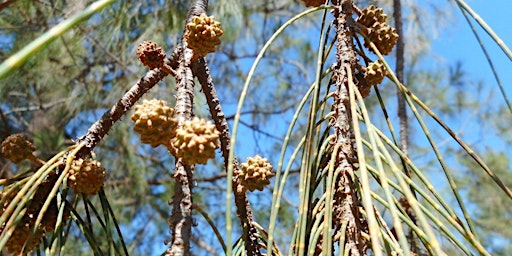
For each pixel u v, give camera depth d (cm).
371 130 28
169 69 34
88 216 34
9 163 96
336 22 34
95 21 98
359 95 30
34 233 31
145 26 101
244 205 34
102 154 119
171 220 28
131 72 108
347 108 32
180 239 28
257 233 34
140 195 129
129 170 120
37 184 32
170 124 29
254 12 126
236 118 28
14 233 32
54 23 99
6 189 33
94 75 112
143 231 142
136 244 142
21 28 97
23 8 95
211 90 36
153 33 98
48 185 34
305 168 31
